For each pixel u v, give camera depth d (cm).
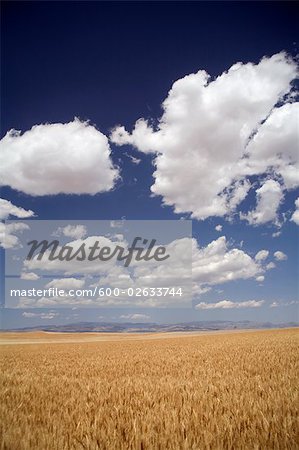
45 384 977
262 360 1420
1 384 986
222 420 575
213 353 1847
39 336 6228
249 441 507
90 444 503
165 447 503
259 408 634
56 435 540
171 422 575
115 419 609
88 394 803
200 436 520
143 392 809
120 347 2802
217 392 790
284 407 641
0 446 507
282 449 494
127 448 509
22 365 1525
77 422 597
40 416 639
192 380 977
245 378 977
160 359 1642
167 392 807
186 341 3381
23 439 512
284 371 1098
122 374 1163
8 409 695
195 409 637
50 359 1823
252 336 3581
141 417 592
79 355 2066
